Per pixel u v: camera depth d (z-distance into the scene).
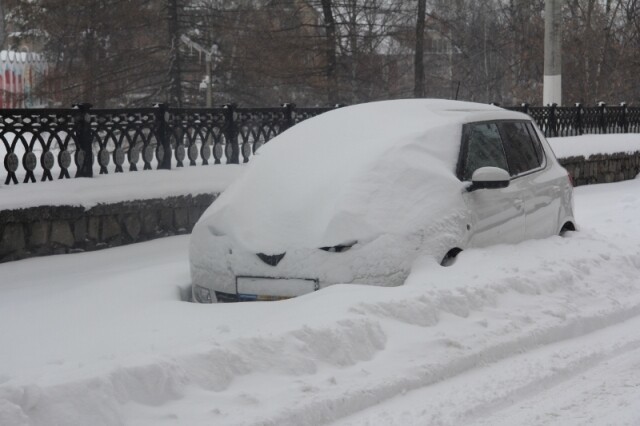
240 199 7.36
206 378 4.98
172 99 27.67
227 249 7.06
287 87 31.06
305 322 5.69
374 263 6.64
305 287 6.73
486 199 7.62
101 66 27.66
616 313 7.14
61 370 4.83
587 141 19.58
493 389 5.37
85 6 27.27
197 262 7.32
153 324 6.36
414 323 6.08
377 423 4.79
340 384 5.16
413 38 32.91
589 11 40.47
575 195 16.97
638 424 4.88
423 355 5.67
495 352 5.96
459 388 5.39
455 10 46.53
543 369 5.77
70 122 10.62
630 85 40.94
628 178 21.05
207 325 6.16
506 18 45.91
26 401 4.28
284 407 4.75
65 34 28.16
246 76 29.09
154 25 28.06
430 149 7.46
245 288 6.96
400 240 6.75
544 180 8.60
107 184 10.73
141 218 11.08
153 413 4.60
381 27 33.38
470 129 7.92
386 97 32.72
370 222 6.75
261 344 5.32
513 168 8.23
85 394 4.45
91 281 8.80
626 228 11.88
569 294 7.29
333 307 5.96
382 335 5.80
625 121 23.61
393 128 7.66
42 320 6.95
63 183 10.29
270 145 8.02
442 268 6.84
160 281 8.13
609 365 6.03
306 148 7.68
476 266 7.01
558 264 7.62
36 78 28.75
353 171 7.09
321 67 30.53
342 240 6.68
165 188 11.34
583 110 21.38
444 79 46.75
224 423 4.52
